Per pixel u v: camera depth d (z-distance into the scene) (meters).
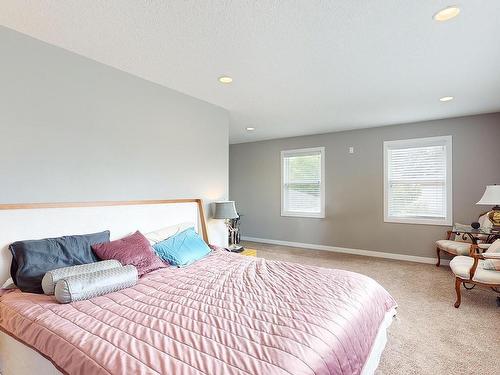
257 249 5.72
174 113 3.19
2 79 1.96
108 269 1.95
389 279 3.84
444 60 2.46
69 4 1.70
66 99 2.29
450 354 2.12
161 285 1.98
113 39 2.12
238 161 6.87
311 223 5.82
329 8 1.74
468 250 3.70
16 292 1.81
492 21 1.88
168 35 2.06
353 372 1.30
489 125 4.20
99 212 2.44
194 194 3.44
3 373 1.70
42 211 2.09
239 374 1.01
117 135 2.64
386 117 4.42
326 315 1.46
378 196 5.10
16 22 1.90
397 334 2.41
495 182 4.18
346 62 2.50
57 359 1.24
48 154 2.18
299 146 5.95
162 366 1.06
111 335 1.29
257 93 3.32
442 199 4.57
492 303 3.03
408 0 1.67
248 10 1.76
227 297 1.73
